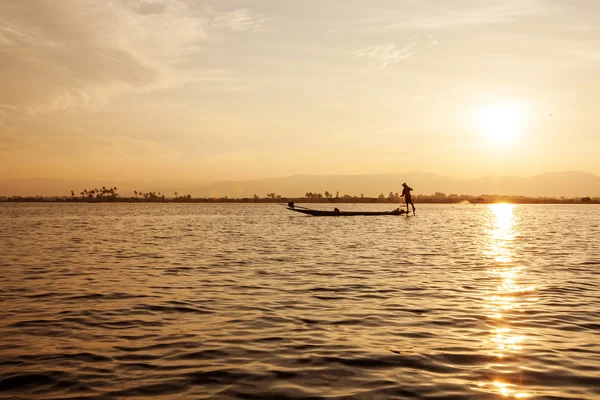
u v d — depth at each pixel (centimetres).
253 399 743
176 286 1683
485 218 8519
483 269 2109
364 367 879
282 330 1126
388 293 1562
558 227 5603
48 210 14438
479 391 771
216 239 3734
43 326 1162
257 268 2133
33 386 794
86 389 781
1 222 6750
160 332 1111
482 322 1198
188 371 860
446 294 1546
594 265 2253
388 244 3284
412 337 1069
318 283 1744
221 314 1279
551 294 1548
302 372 855
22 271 2044
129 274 1959
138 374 846
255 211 13400
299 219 7569
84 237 3984
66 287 1666
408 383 804
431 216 9112
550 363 899
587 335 1087
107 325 1172
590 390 774
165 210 14712
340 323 1188
